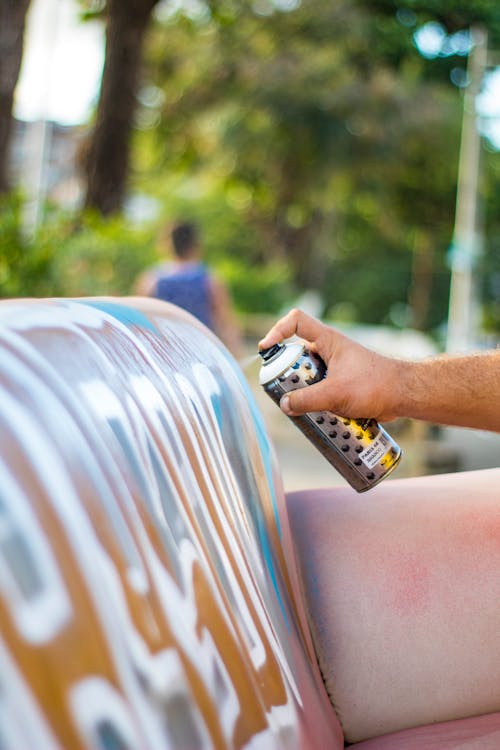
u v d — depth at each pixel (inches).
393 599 53.6
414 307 1293.1
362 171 1107.3
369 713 52.1
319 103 1021.2
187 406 38.2
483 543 55.7
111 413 28.0
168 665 24.4
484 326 982.4
